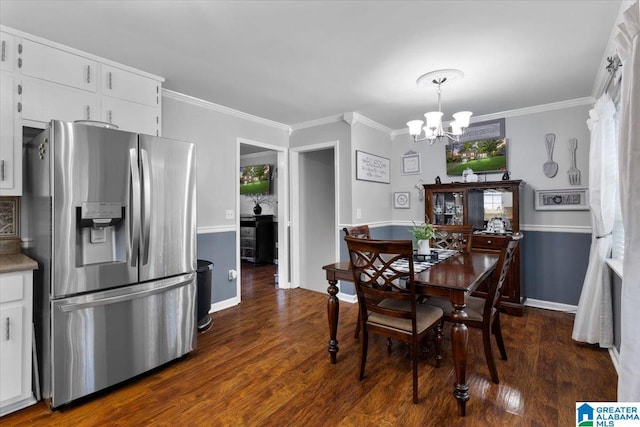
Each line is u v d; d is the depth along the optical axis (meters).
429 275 2.09
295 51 2.34
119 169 2.06
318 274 4.80
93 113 2.37
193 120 3.36
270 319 3.34
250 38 2.16
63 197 1.85
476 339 2.80
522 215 3.75
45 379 1.92
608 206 2.57
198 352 2.59
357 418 1.78
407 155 4.63
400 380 2.16
